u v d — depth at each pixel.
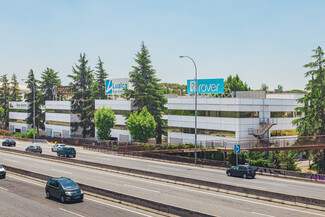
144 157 53.62
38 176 31.36
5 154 57.28
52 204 21.58
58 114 99.12
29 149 58.72
